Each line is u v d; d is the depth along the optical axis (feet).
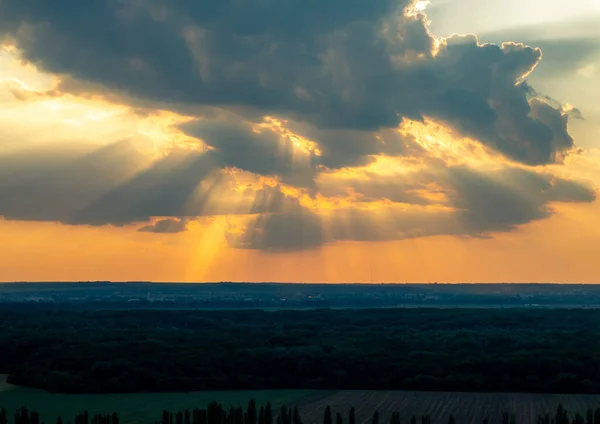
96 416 477.36
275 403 599.16
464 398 625.00
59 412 558.56
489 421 531.50
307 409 570.46
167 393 650.84
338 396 634.43
